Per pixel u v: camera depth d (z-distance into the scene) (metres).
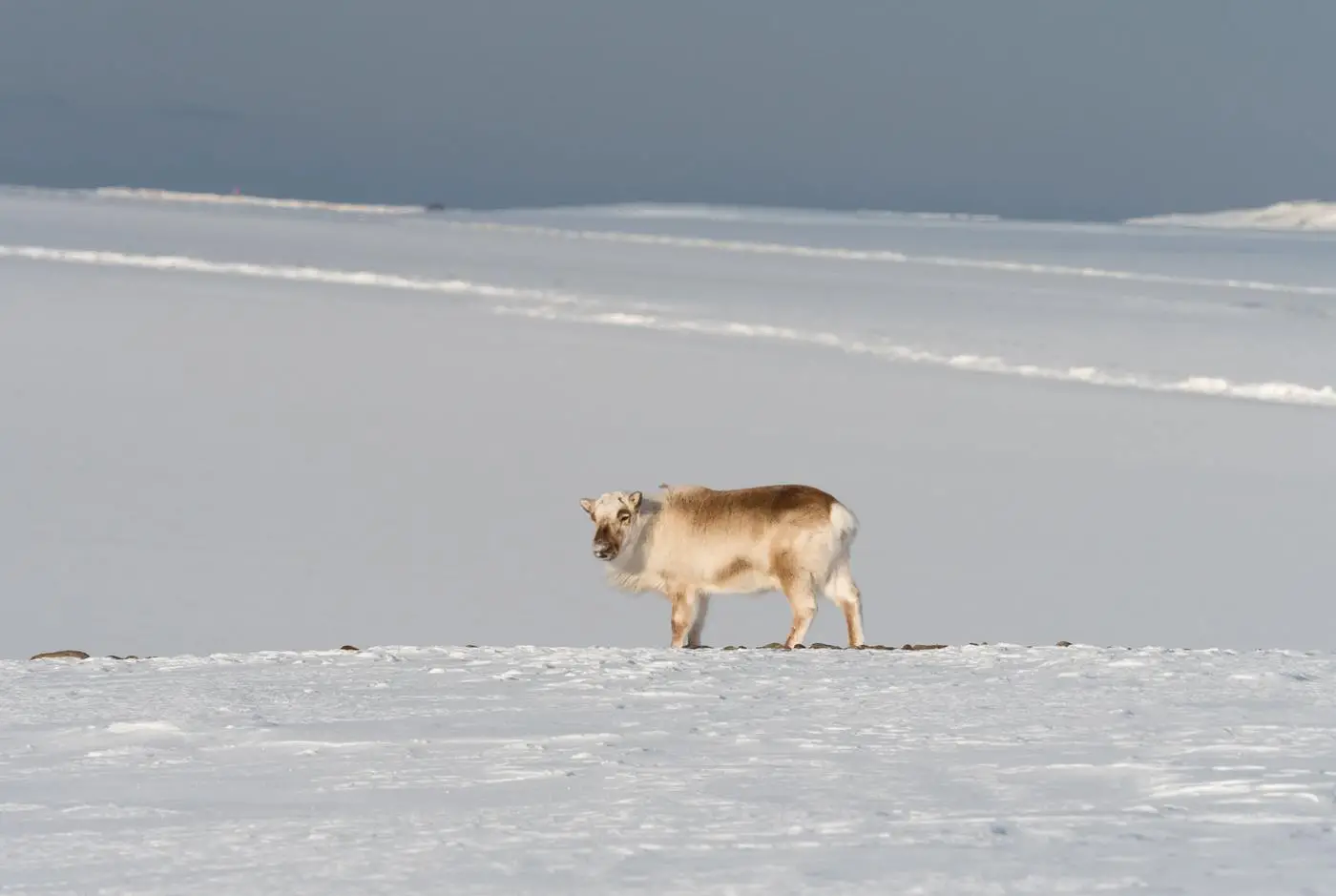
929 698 29.03
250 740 25.67
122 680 34.25
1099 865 16.17
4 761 24.44
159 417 113.69
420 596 72.94
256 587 73.62
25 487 91.88
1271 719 25.61
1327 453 111.75
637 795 20.53
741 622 72.81
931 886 15.50
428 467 101.81
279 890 16.19
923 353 155.62
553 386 130.88
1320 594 75.06
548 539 85.19
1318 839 17.06
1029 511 93.25
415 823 19.28
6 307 160.50
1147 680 31.02
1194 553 83.56
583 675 33.66
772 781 21.23
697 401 126.81
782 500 44.22
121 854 18.03
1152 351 160.75
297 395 124.19
